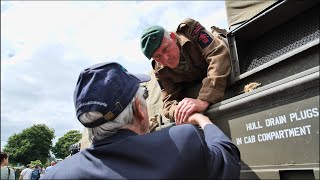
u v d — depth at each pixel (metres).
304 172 1.26
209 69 1.85
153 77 3.27
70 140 44.78
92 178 1.27
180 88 2.25
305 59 1.45
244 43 2.04
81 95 1.36
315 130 1.20
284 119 1.33
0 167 5.71
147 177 1.18
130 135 1.37
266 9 1.70
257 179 1.45
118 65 1.43
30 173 9.64
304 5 1.67
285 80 1.32
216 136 1.44
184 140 1.24
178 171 1.17
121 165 1.26
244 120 1.53
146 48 2.01
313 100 1.22
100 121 1.34
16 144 49.31
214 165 1.26
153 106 3.12
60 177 1.35
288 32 1.79
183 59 2.08
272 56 1.82
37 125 50.88
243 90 1.79
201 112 1.75
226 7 3.13
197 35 1.98
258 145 1.45
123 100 1.35
